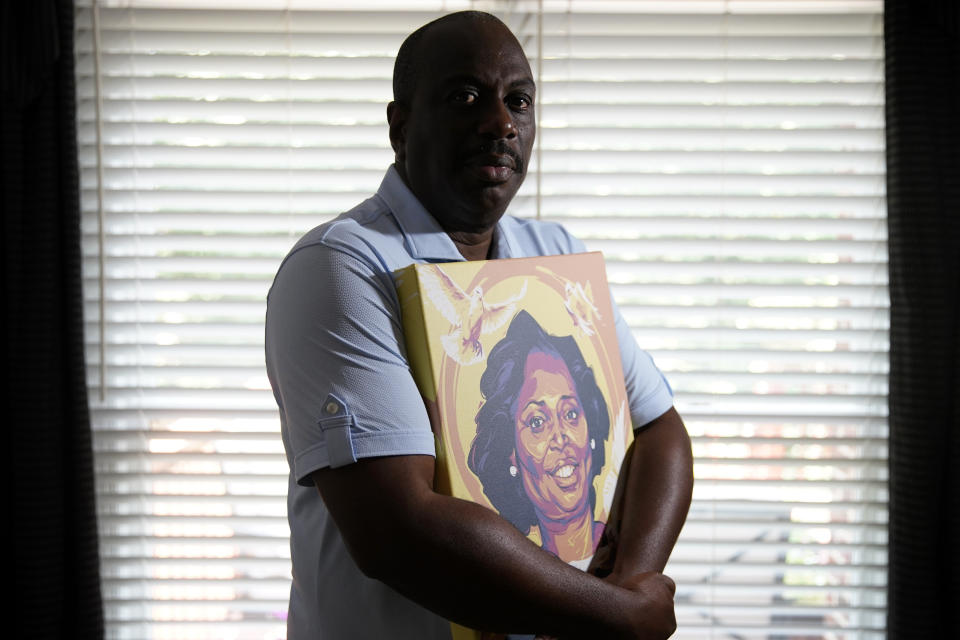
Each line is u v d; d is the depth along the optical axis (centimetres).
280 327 95
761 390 192
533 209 191
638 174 189
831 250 190
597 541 101
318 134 187
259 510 191
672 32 188
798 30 187
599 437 104
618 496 106
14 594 171
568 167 191
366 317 91
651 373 119
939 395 173
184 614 192
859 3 187
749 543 193
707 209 190
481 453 92
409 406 89
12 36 168
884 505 191
